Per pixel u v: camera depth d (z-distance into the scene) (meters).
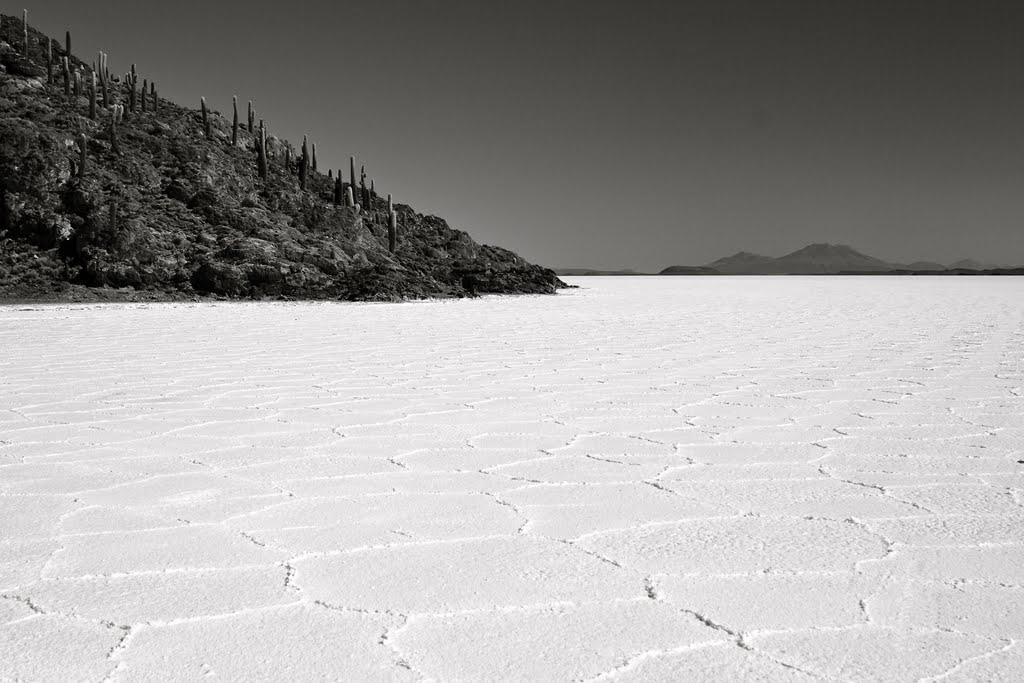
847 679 2.42
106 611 2.94
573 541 3.73
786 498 4.47
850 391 8.58
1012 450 5.71
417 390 8.71
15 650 2.63
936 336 15.54
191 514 4.18
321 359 11.64
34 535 3.83
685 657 2.56
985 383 9.07
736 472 5.09
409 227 48.72
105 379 9.45
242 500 4.45
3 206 32.00
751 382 9.32
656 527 3.95
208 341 14.36
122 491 4.64
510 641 2.68
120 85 48.34
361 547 3.65
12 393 8.39
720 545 3.67
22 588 3.17
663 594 3.09
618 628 2.78
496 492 4.62
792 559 3.48
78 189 33.06
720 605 2.98
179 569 3.37
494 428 6.60
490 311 25.86
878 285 68.44
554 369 10.57
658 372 10.27
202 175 39.34
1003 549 3.61
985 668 2.48
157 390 8.63
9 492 4.62
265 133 44.94
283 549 3.63
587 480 4.90
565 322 20.22
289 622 2.84
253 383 9.19
